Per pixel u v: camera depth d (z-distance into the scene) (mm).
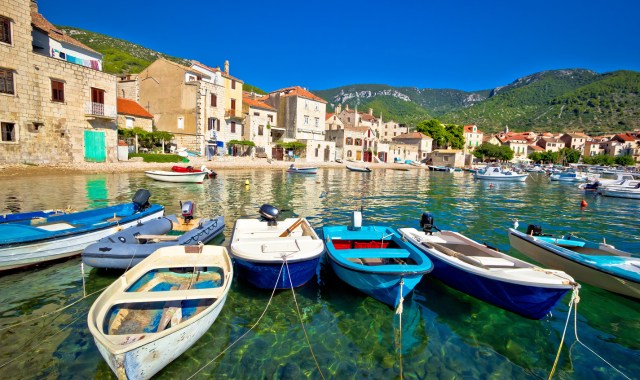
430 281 8617
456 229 14352
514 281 6398
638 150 104125
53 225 9742
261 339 6023
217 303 5434
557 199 26250
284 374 5215
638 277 7230
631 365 5715
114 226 9852
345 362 5531
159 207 12836
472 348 6016
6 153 25031
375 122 94875
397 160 79625
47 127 27156
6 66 24484
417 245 8977
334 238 8984
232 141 47938
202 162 40156
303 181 32500
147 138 38344
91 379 4871
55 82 27344
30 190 19172
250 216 15180
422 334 6359
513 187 35875
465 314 7074
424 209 19109
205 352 5617
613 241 13391
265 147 54094
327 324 6547
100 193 19312
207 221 10906
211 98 45500
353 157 69250
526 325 6750
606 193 28781
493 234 13570
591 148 113375
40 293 7207
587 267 8109
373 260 8617
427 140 86062
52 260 8492
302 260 7102
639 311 7332
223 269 6844
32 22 28641
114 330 5184
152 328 5445
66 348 5500
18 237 7801
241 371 5238
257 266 7004
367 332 6352
